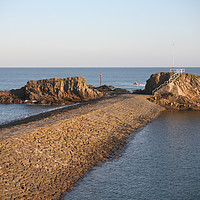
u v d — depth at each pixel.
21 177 18.34
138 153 27.77
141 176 22.05
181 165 24.70
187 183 20.98
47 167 20.73
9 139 23.39
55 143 25.19
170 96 62.31
